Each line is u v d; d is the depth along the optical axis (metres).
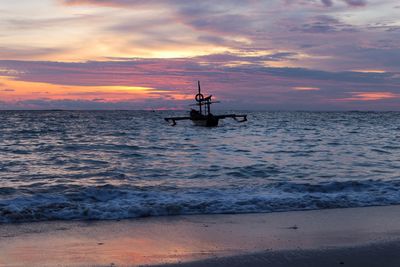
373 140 38.09
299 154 26.98
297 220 10.19
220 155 26.91
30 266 6.89
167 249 7.87
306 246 8.04
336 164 22.12
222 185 15.77
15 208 10.55
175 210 10.99
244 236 8.77
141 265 7.00
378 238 8.59
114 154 27.36
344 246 8.04
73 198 12.24
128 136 44.69
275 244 8.19
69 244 8.12
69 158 25.02
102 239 8.50
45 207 10.77
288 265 7.06
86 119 103.81
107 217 10.30
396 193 13.28
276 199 12.19
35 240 8.35
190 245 8.12
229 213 10.88
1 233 8.80
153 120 100.69
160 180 17.33
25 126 62.81
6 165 21.92
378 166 21.33
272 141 38.03
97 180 17.36
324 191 13.91
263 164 22.22
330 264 7.11
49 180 17.30
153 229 9.30
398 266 7.03
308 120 104.00
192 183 16.42
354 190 13.92
